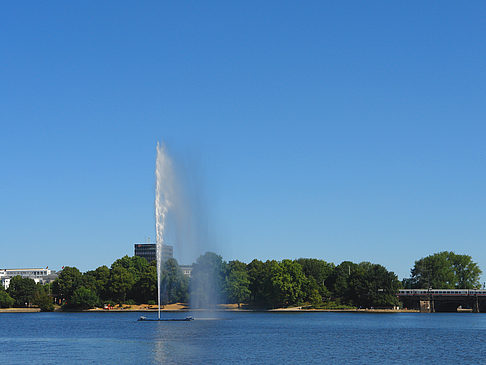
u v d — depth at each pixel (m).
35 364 69.44
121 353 79.62
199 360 73.06
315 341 97.94
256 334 110.56
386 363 71.81
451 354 80.88
